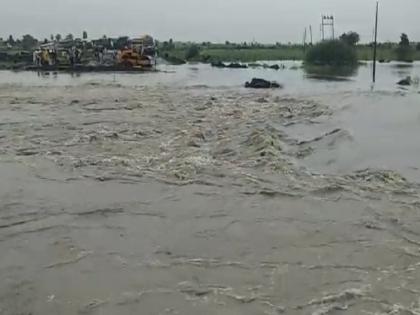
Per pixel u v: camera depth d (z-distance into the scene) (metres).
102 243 9.58
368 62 106.38
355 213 11.25
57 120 23.98
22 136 19.70
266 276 8.33
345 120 22.59
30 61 77.62
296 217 10.98
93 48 80.38
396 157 16.06
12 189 12.63
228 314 7.20
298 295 7.72
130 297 7.67
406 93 37.47
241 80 57.44
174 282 8.12
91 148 17.50
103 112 27.17
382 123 21.62
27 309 7.36
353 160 15.77
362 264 8.80
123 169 14.56
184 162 15.23
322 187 12.97
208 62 109.31
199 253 9.20
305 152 16.89
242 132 20.06
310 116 24.52
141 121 23.86
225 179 13.59
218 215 11.06
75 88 42.28
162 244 9.56
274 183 13.30
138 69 72.44
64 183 13.23
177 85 48.34
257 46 166.88
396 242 9.76
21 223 10.48
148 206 11.57
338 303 7.49
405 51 116.94
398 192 12.73
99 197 12.14
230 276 8.33
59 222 10.56
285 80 58.81
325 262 8.87
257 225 10.52
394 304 7.46
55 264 8.72
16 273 8.41
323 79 60.62
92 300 7.59
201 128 21.44
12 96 34.81
